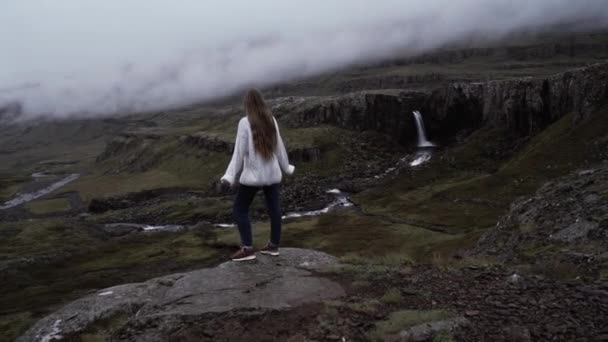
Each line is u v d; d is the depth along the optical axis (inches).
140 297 418.0
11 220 5531.5
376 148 6624.0
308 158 6373.0
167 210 4731.8
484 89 6127.0
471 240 1946.4
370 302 332.8
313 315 326.3
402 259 460.1
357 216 3435.0
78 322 405.4
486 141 5196.9
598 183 1119.0
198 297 364.8
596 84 3784.5
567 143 3491.6
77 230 4072.3
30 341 411.8
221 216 4190.5
